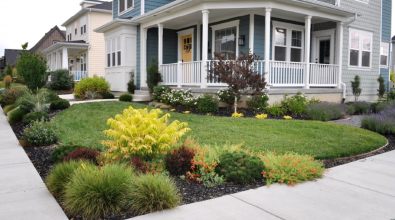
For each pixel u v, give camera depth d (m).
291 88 11.77
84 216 3.38
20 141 6.91
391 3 16.64
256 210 3.50
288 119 9.27
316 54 14.10
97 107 11.03
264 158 5.00
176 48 15.61
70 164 4.26
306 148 6.12
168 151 5.16
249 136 6.97
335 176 4.75
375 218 3.32
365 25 14.94
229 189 4.20
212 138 6.79
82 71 24.41
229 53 12.59
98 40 24.52
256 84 9.58
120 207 3.54
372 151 6.34
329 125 8.22
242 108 10.59
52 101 11.39
